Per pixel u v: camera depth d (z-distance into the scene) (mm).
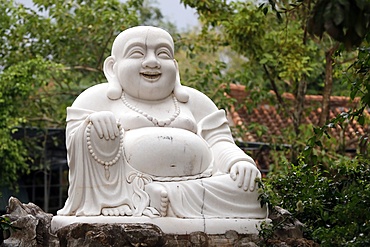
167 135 9617
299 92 15664
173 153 9555
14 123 16688
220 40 16391
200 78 16078
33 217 9477
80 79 19188
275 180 10578
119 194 9398
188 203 9422
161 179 9516
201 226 9305
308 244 9312
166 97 10234
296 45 15289
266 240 9352
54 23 18625
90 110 9930
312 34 7875
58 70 17188
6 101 16609
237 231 9406
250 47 15469
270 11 14852
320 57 16172
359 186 9930
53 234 9523
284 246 9258
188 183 9523
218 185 9578
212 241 9289
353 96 9469
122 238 8922
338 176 10586
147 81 10055
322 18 7613
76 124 9828
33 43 17906
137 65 10055
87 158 9414
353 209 9508
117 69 10219
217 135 10281
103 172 9406
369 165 10570
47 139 18109
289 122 19047
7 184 16781
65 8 17688
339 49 9570
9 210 9977
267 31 15742
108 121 9414
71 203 9508
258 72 16438
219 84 16062
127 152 9578
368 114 16984
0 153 16156
